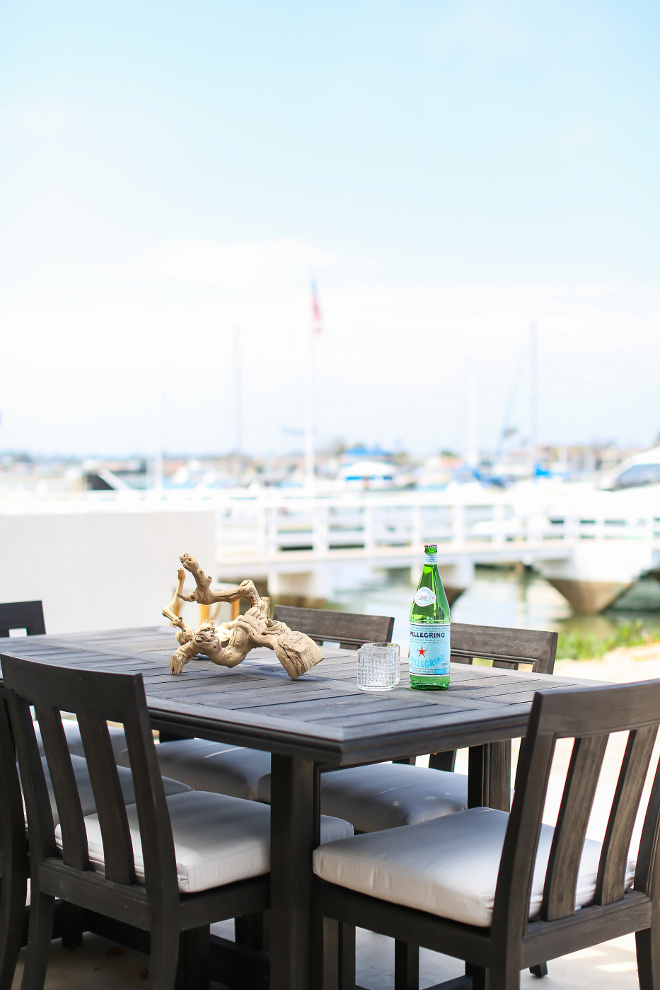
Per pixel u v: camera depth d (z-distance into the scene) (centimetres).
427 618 207
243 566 1377
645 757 174
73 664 236
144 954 243
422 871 170
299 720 172
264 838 188
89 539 480
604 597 1869
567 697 159
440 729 171
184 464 4938
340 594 2164
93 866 189
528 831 160
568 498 1861
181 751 270
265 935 222
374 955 253
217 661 224
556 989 236
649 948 183
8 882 207
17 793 207
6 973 207
